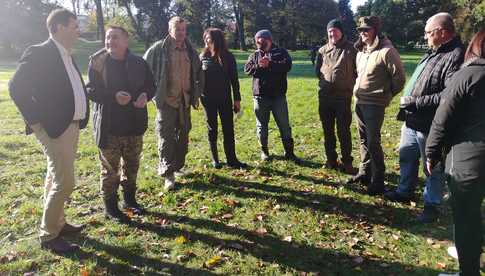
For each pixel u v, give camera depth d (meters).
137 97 4.77
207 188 5.87
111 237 4.53
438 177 4.76
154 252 4.25
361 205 5.34
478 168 3.08
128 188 5.13
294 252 4.27
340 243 4.45
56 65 3.89
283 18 63.50
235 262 4.09
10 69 30.81
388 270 3.97
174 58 5.62
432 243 4.42
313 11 62.91
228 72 6.47
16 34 49.81
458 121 3.25
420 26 63.12
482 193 3.16
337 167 6.62
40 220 4.91
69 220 4.89
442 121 3.27
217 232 4.66
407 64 30.97
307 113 10.75
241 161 7.04
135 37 59.28
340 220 4.95
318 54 6.34
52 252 4.20
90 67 4.62
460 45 4.35
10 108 12.12
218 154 7.43
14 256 4.11
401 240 4.50
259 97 6.82
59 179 4.04
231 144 6.67
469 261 3.32
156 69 5.56
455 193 3.24
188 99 5.85
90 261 4.04
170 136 5.75
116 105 4.66
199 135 8.80
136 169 5.07
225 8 64.31
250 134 8.87
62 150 3.99
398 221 4.93
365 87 5.35
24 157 7.29
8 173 6.45
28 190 5.80
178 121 5.84
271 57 6.63
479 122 3.11
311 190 5.80
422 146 4.72
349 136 6.28
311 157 7.26
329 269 3.99
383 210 5.19
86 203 5.42
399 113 5.00
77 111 4.04
